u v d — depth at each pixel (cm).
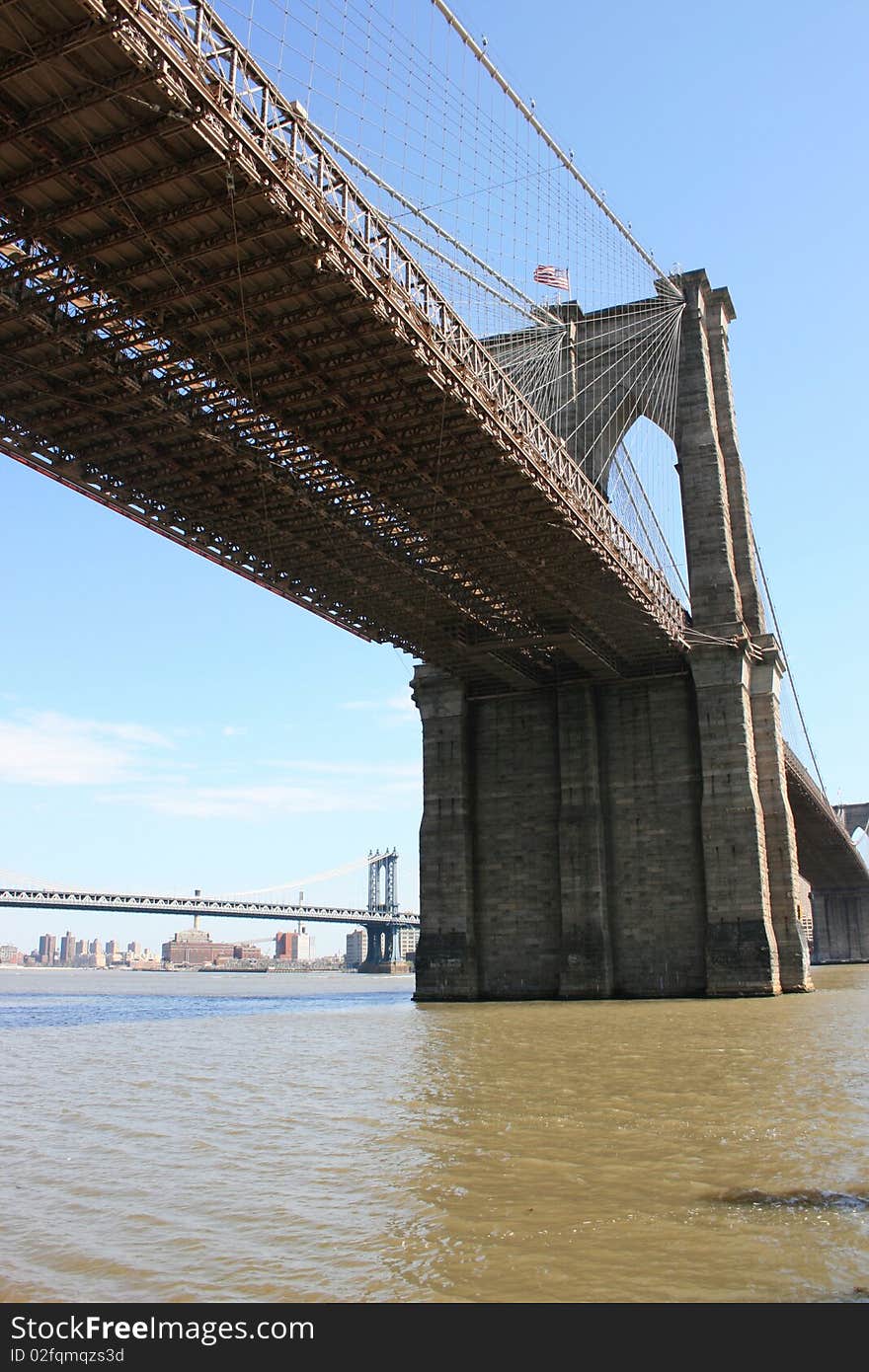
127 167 2569
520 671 6344
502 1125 1752
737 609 6188
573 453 6888
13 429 3650
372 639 5909
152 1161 1530
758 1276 975
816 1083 2186
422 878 6412
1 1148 1645
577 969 5922
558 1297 930
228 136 2502
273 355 3297
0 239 2761
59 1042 3619
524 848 6325
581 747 6219
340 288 3014
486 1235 1112
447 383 3509
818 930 15538
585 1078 2355
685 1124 1725
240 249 2856
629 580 5191
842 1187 1289
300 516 4453
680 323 6831
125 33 2219
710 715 5981
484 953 6278
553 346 7056
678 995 5797
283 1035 3775
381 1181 1360
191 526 4497
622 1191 1283
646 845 6053
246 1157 1544
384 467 4022
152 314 3106
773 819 6009
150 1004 7156
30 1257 1067
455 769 6475
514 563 4944
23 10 2178
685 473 6525
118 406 3522
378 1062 2767
